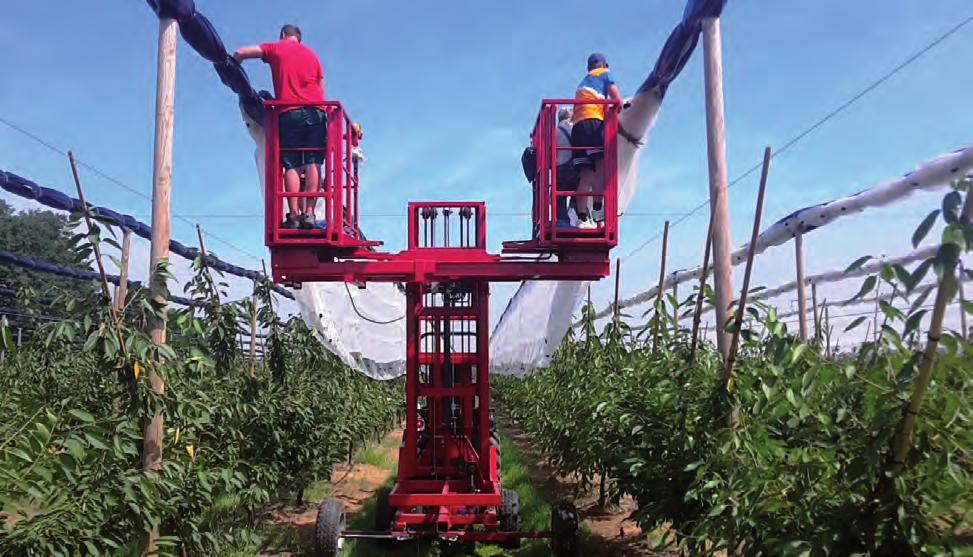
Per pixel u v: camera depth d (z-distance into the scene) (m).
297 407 8.39
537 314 10.05
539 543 7.42
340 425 10.27
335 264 6.23
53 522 3.85
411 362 7.00
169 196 4.83
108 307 4.32
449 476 7.25
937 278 2.70
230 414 6.46
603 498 9.15
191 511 5.31
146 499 4.29
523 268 6.43
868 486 3.15
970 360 2.77
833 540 3.11
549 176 6.13
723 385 4.26
